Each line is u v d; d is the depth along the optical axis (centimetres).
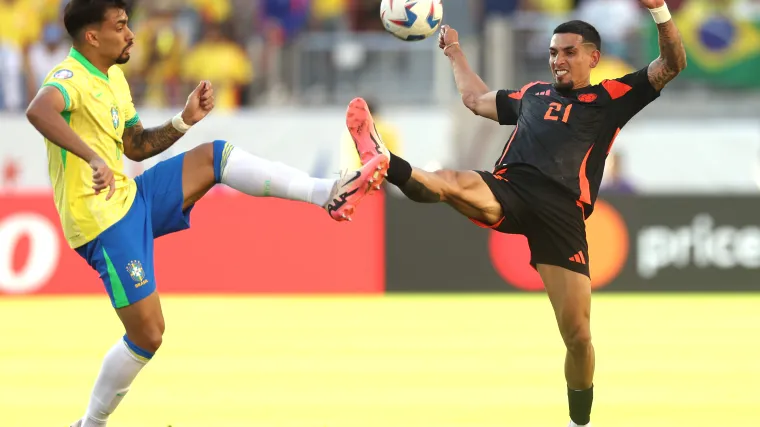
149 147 2295
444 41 2630
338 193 2084
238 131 5900
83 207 2086
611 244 4988
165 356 3456
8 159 5862
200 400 2814
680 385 3038
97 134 2092
